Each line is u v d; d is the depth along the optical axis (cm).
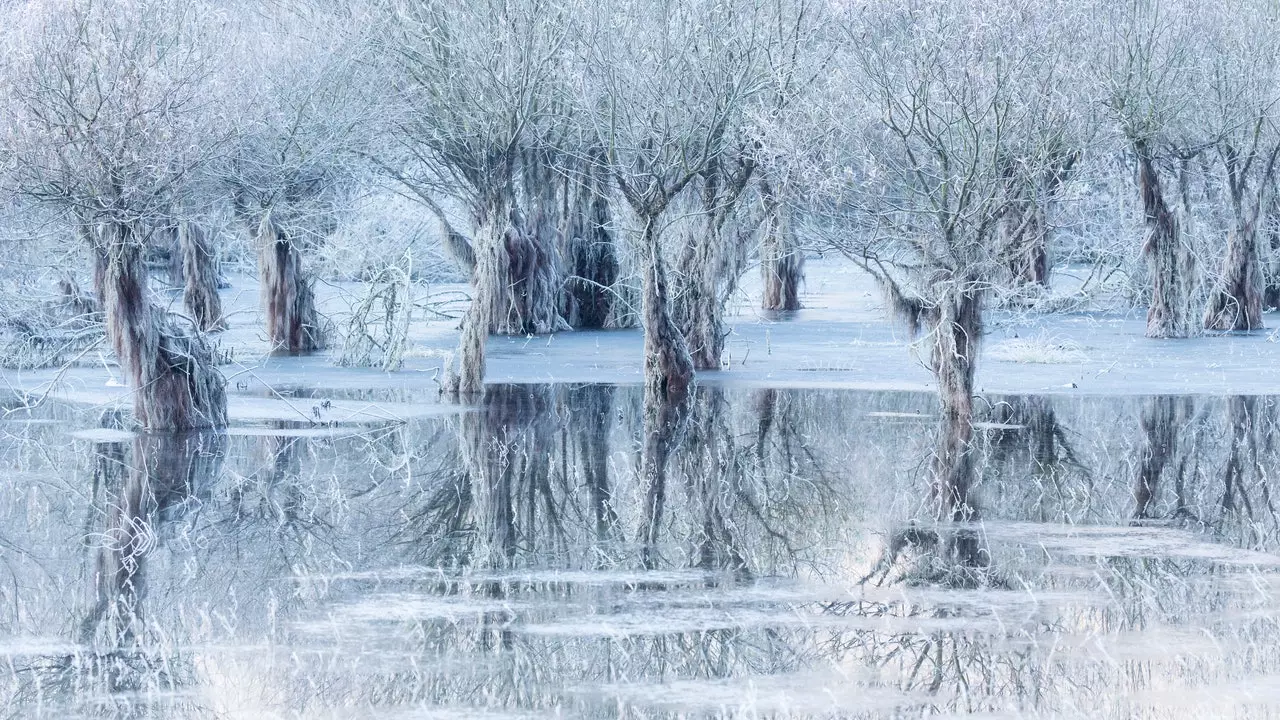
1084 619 1695
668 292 4088
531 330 6275
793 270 8038
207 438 3169
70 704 1396
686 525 2273
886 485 2628
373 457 2933
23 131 2955
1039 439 3172
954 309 3403
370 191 6150
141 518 2309
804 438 3222
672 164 3956
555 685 1447
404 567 1977
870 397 4009
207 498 2483
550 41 5125
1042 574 1927
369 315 5509
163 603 1778
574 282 6575
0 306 4691
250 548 2097
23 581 1894
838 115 3678
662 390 4075
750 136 3947
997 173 3291
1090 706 1381
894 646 1583
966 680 1461
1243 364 4869
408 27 5172
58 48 2991
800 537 2173
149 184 3092
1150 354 5231
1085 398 3950
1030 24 3234
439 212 6172
